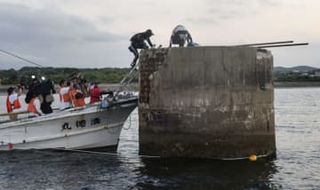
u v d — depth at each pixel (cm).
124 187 1446
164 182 1484
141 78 1770
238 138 1695
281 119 3866
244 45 1695
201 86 1666
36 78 2131
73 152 2031
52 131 2033
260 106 1739
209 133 1675
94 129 2056
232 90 1672
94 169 1700
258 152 1747
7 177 1599
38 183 1519
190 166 1656
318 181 1532
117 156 1953
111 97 2017
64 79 2117
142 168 1670
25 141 2034
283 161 1823
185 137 1689
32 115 2142
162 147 1725
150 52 1728
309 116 4147
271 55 1792
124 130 3058
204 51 1659
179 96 1683
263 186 1449
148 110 1745
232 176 1543
